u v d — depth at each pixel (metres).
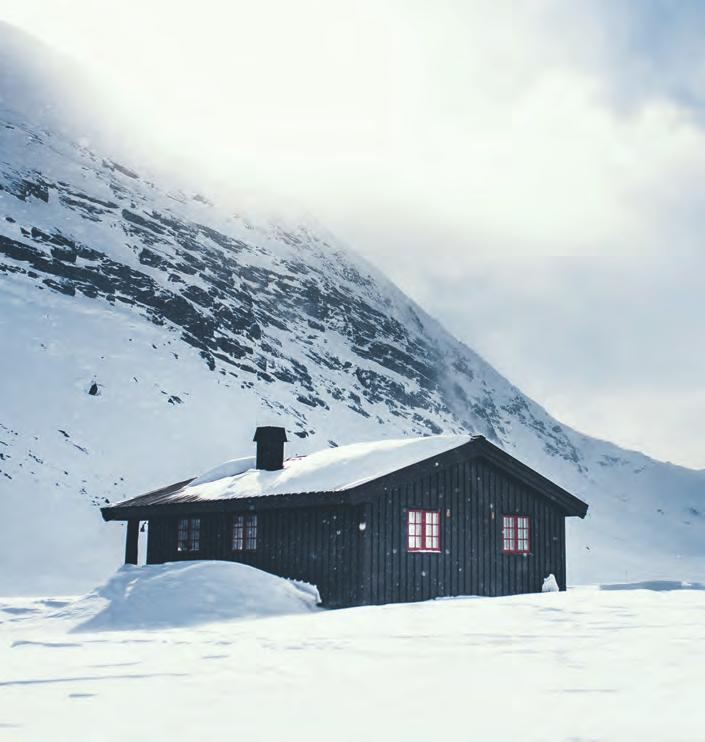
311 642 9.41
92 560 45.97
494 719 4.95
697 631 9.26
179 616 17.64
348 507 22.14
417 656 7.91
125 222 111.56
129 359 75.19
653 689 5.75
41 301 77.12
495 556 24.11
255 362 97.56
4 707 5.70
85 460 57.91
